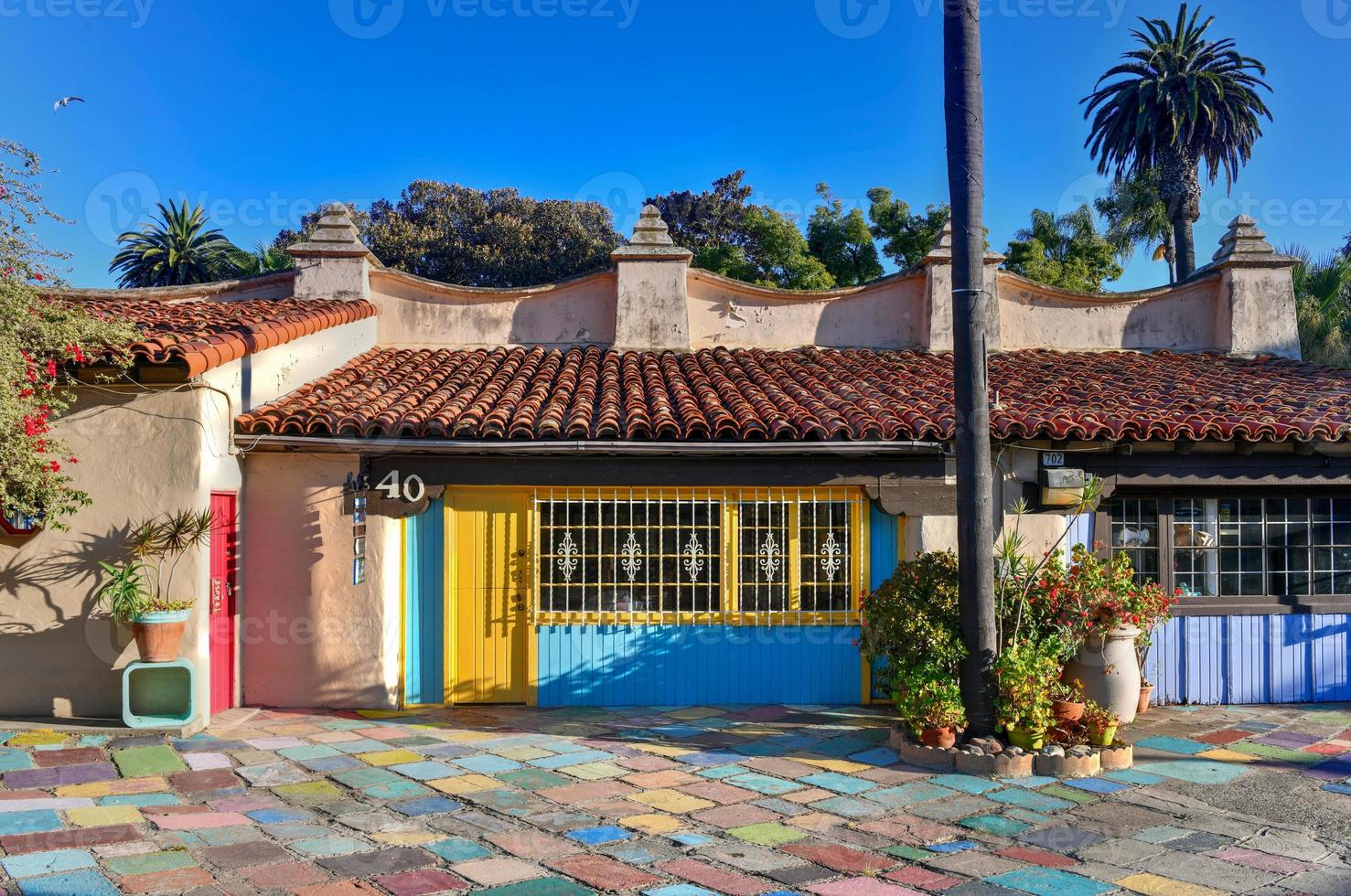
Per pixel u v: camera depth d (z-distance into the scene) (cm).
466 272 3114
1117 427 884
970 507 718
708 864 515
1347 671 943
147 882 470
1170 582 938
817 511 933
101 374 764
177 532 773
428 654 916
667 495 925
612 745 764
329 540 892
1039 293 1316
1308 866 522
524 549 922
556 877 493
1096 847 549
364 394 962
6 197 706
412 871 495
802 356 1241
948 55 719
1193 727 836
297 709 879
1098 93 2898
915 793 646
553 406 939
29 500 716
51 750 697
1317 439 885
